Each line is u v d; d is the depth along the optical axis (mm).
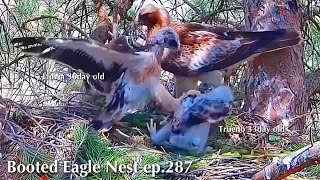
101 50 3230
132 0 3766
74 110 3385
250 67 3557
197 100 3260
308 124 3562
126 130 3342
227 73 3693
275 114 3477
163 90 3301
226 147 3307
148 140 3285
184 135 3260
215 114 3240
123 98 3295
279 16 3523
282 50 3498
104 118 3297
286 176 2998
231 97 3270
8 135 3129
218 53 3457
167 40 3371
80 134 3143
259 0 3543
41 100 3520
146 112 3438
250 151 3279
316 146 2941
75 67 3246
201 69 3457
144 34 3773
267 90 3504
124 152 3184
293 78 3502
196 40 3480
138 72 3289
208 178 3105
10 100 3293
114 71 3285
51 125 3229
